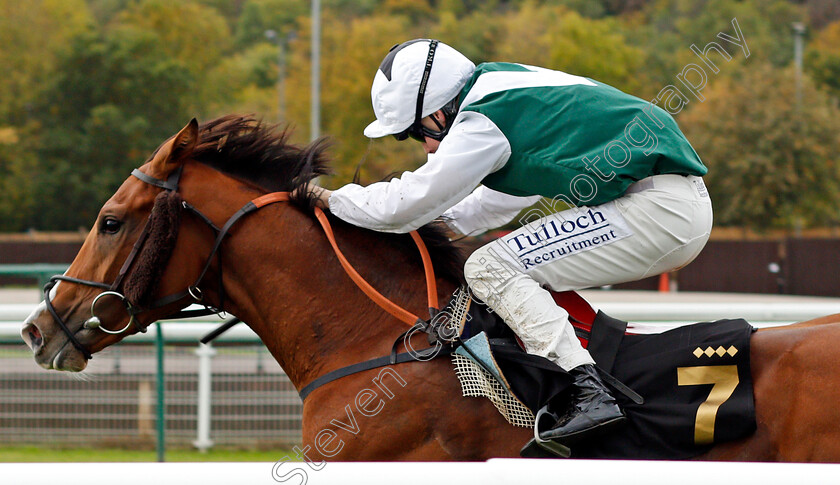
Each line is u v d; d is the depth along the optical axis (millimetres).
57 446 8375
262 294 3951
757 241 28469
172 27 59875
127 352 8539
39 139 57438
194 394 8445
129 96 58156
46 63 57906
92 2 73750
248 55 73562
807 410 3277
